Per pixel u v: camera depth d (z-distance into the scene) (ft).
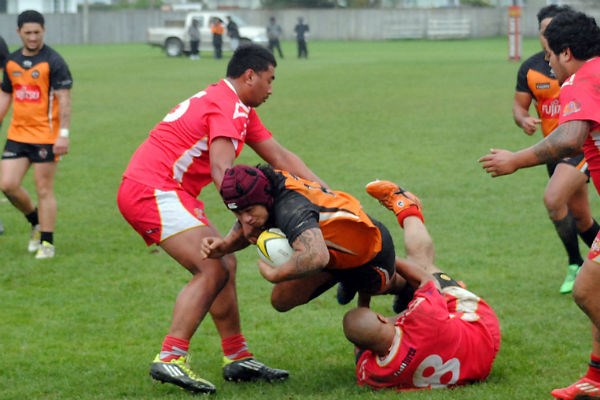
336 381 54.13
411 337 50.19
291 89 264.72
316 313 69.21
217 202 113.70
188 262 53.52
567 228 71.67
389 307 69.87
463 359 51.34
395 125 183.11
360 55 447.42
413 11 650.02
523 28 631.56
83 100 238.89
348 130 176.65
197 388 51.70
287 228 46.65
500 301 71.26
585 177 71.20
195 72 337.11
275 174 48.37
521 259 84.58
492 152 48.21
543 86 78.54
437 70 330.54
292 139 165.58
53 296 74.90
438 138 165.07
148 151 54.49
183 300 52.65
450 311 53.67
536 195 114.83
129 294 75.36
